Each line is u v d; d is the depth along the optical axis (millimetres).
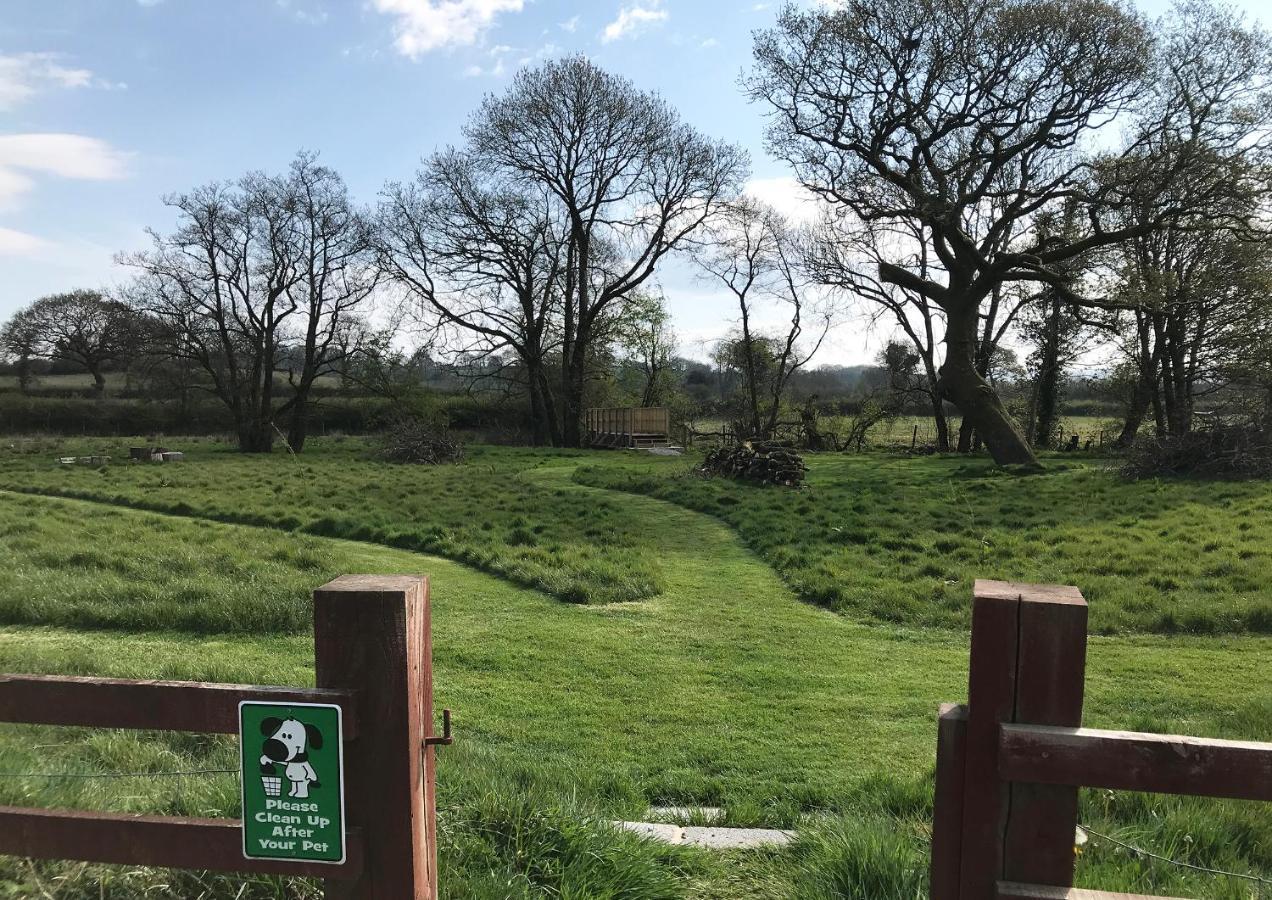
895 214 27953
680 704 7016
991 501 19172
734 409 48688
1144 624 9633
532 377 45500
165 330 40281
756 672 7957
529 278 43562
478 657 8203
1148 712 6797
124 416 53312
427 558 13516
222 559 11359
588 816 3801
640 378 54031
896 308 41688
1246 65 24766
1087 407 52000
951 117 26891
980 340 41562
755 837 4141
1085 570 12086
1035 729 2059
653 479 24125
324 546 13250
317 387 49812
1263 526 14719
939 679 7859
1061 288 27062
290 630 8781
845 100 27312
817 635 9398
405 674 2264
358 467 30453
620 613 10172
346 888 2334
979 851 2154
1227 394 31203
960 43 25219
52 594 9250
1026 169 29031
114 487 22578
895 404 44281
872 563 12734
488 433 49188
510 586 11469
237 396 41844
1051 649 2074
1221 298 30031
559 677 7695
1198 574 11609
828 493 20984
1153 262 31875
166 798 3717
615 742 6074
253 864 2350
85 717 2375
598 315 46344
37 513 16734
